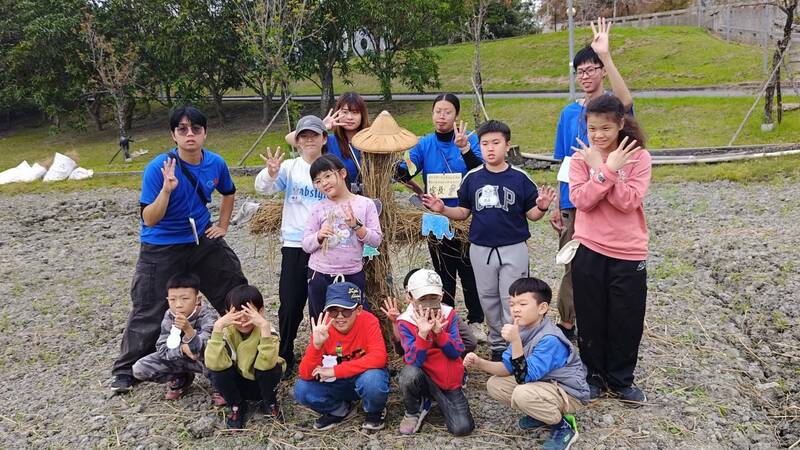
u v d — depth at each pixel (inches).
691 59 1170.6
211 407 187.6
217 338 166.1
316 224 180.1
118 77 1029.2
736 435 162.1
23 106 1604.3
